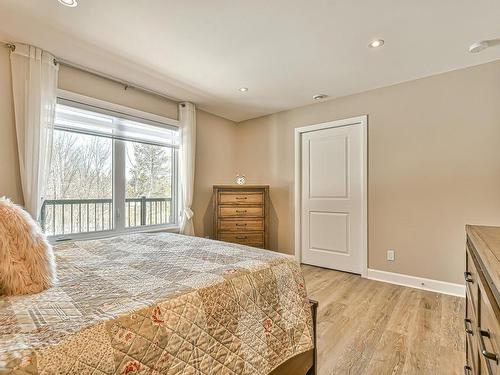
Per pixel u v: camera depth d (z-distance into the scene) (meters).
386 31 2.01
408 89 2.90
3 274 0.95
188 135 3.54
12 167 2.18
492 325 0.64
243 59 2.44
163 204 3.48
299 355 1.31
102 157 2.87
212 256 1.50
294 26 1.95
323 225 3.61
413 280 2.85
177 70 2.65
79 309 0.82
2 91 2.13
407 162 2.90
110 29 1.98
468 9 1.76
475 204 2.52
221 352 0.95
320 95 3.34
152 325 0.80
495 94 2.44
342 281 3.03
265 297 1.20
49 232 2.48
